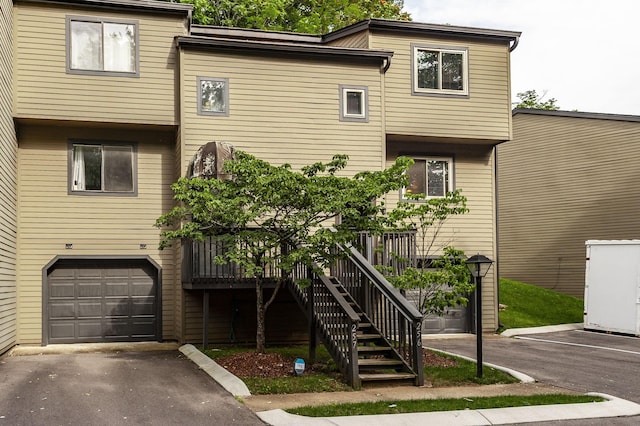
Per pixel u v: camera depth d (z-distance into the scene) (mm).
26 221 15570
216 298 15836
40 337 15516
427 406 9031
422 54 17688
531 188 24562
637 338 17094
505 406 9109
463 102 17828
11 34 14633
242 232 11750
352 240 11922
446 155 18516
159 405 8930
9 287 14281
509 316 20219
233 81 15969
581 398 9695
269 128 16109
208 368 11633
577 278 22953
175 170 16516
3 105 13531
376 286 11797
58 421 8008
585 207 22922
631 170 21781
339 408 8828
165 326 16344
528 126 24797
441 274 12172
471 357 13602
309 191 11125
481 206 18688
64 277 15930
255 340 16000
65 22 15273
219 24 26859
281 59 16328
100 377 10992
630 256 17875
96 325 16062
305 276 13102
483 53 18156
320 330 11906
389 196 17875
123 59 15609
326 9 30406
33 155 15688
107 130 16172
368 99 16859
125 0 15492
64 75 15195
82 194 15938
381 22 17219
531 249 24375
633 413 8961
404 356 11148
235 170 11195
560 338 17188
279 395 9680
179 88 15656
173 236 11875
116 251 16078
